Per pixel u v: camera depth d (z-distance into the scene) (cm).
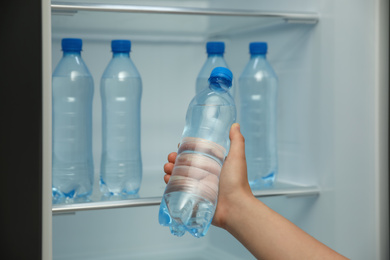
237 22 141
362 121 128
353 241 129
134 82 139
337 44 129
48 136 104
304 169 142
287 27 146
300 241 80
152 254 166
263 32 155
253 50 145
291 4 142
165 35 161
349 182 129
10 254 108
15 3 106
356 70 128
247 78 146
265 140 146
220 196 90
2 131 107
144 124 161
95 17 125
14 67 107
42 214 104
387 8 127
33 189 106
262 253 82
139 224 164
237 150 91
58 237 154
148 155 161
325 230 134
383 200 128
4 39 106
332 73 130
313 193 134
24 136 106
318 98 135
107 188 134
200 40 167
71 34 149
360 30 127
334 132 130
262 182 144
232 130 94
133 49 158
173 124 164
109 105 138
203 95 102
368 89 128
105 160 136
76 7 111
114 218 161
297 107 144
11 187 107
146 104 161
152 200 117
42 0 103
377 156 128
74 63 130
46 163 104
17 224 107
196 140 89
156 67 161
